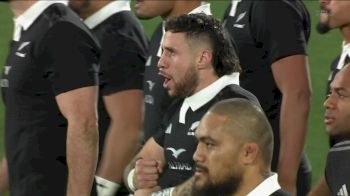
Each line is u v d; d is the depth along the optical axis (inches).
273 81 668.1
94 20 689.0
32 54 572.4
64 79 567.2
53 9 576.7
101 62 684.1
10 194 602.9
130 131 687.1
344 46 623.5
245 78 670.5
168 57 558.3
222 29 555.8
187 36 551.8
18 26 581.6
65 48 568.1
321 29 636.1
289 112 652.1
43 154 580.7
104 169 686.5
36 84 574.9
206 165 472.7
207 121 473.4
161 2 636.1
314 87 1109.1
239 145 468.1
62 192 585.9
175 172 563.5
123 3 699.4
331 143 535.8
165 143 569.3
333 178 508.7
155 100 655.1
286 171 653.3
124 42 689.0
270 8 660.1
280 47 654.5
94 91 574.9
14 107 583.8
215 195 474.9
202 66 551.8
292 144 652.1
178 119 561.0
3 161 636.7
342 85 499.8
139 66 692.1
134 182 579.5
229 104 474.6
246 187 471.8
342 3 615.5
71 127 568.4
